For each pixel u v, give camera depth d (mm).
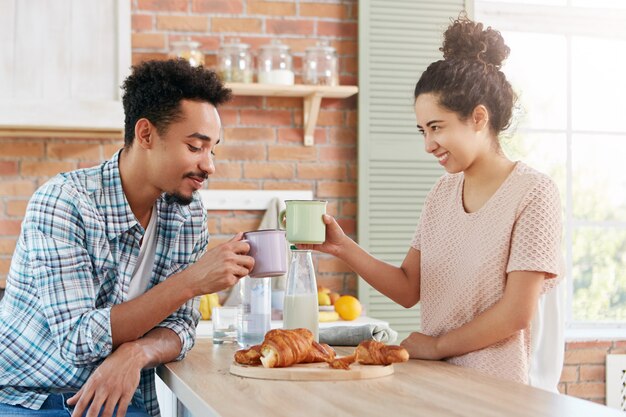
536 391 1391
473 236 1785
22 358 1799
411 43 3779
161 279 1946
